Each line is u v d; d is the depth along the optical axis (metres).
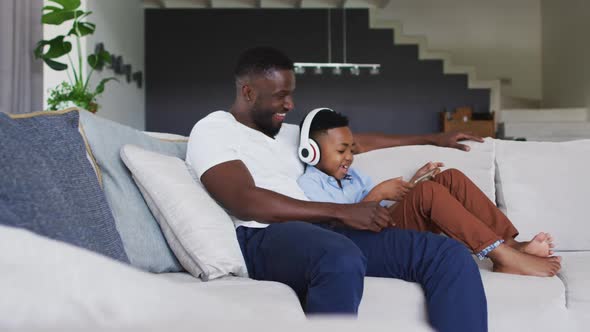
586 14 8.70
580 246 2.17
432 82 9.11
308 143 1.84
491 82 9.11
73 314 0.22
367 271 1.58
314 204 1.57
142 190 1.57
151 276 0.24
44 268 0.23
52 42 3.78
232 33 8.81
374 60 9.01
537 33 10.62
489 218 1.81
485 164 2.24
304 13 8.88
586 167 2.23
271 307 1.17
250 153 1.75
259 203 1.57
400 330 0.22
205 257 1.46
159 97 8.73
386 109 9.05
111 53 6.37
